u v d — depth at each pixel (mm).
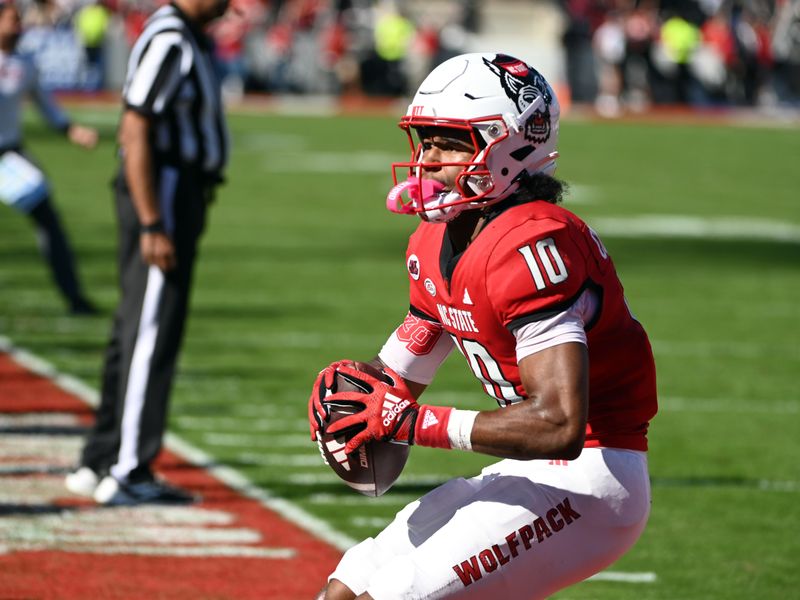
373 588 11602
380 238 52500
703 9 122438
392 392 11625
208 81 20594
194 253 20875
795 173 80875
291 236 52375
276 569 18438
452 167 11938
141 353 20609
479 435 11250
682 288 44469
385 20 117625
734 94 121000
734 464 24984
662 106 120188
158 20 20406
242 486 22391
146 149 20062
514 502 11789
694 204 65938
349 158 79562
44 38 103000
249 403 28094
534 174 12203
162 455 24125
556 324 11344
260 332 35219
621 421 12109
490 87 11867
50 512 20438
